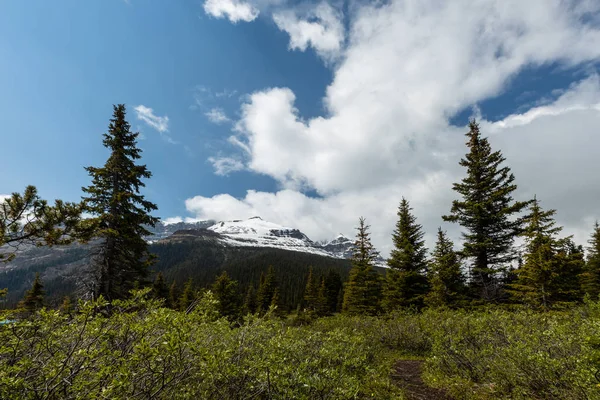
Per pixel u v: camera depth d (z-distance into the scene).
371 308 26.95
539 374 5.16
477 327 8.02
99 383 2.69
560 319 7.62
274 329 5.50
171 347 2.70
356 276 29.83
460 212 20.19
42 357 2.84
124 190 15.78
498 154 20.30
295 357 5.02
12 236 5.34
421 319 12.27
